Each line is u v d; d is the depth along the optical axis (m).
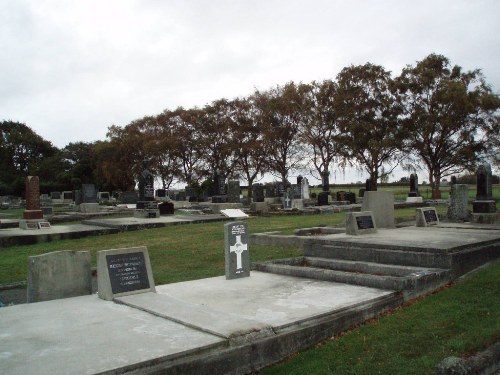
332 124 55.81
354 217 14.14
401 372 5.26
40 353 5.29
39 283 8.07
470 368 4.93
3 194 70.69
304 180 44.00
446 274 9.70
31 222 22.05
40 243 18.98
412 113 51.66
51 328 6.27
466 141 49.56
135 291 8.12
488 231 14.85
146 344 5.54
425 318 7.23
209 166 63.19
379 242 11.97
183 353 5.27
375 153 51.81
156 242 17.80
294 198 38.16
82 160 74.62
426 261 10.44
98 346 5.50
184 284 9.59
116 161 64.38
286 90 55.06
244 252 10.41
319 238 13.38
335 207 33.81
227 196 36.03
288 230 18.81
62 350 5.38
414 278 8.83
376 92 54.19
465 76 50.88
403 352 5.90
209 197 47.81
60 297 8.28
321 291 8.76
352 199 41.44
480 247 11.30
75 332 6.07
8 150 83.00
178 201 46.16
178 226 24.25
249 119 60.00
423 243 11.48
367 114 53.50
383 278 8.95
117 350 5.35
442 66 51.41
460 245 10.84
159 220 25.48
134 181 67.81
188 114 61.69
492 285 8.96
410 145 52.19
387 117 53.81
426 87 50.44
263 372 5.62
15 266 13.59
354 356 5.88
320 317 7.02
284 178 58.81
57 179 75.12
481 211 18.62
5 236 18.42
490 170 18.95
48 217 28.73
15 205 52.94
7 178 76.81
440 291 9.08
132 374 4.81
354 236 13.71
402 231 15.15
